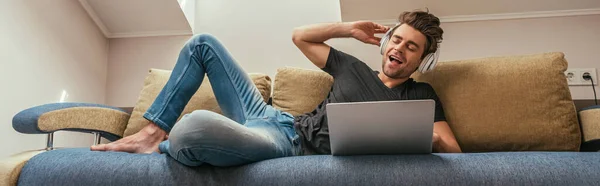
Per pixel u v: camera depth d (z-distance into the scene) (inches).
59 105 49.6
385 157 34.7
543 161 32.3
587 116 50.4
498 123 52.7
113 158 37.5
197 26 89.0
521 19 77.5
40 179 36.6
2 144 59.6
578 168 31.2
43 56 68.8
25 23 64.9
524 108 52.4
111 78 88.2
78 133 79.2
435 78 58.4
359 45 81.0
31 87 65.8
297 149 46.2
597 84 71.9
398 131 33.4
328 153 47.1
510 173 31.4
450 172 32.0
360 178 32.6
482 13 77.7
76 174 36.2
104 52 88.6
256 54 85.0
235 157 34.4
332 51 58.2
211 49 46.1
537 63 54.2
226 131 33.2
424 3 75.2
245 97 46.1
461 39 78.3
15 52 62.5
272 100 67.0
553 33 75.8
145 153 41.2
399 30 53.4
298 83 65.5
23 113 45.8
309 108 63.4
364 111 32.6
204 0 90.7
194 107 61.1
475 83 55.4
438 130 50.1
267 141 37.7
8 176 36.9
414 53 52.0
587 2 73.1
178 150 33.5
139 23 86.0
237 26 87.6
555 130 50.8
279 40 85.2
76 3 78.8
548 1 73.3
